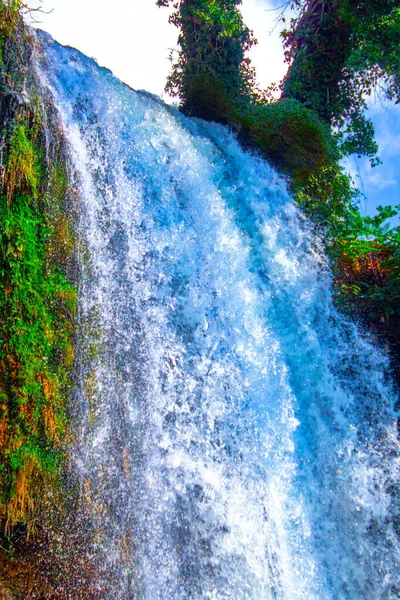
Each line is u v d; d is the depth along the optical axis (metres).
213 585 3.43
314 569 3.85
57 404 3.29
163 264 4.30
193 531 3.54
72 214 3.74
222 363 4.29
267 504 3.92
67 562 3.19
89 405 3.46
